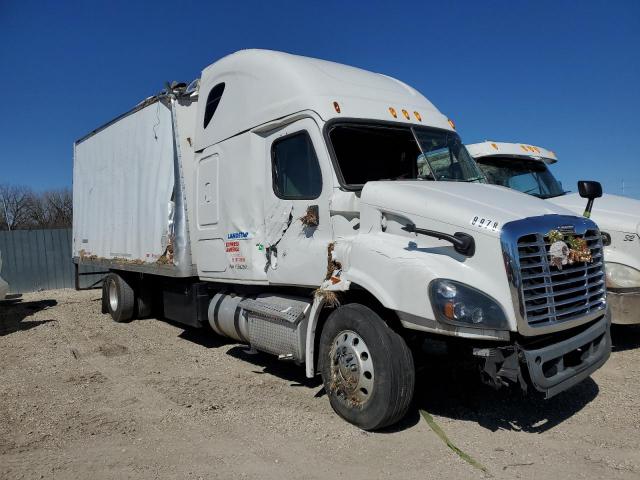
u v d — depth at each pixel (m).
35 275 17.69
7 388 5.94
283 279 5.66
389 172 5.58
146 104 8.32
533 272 4.15
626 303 6.59
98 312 11.39
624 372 6.21
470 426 4.79
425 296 4.11
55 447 4.39
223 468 4.01
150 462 4.12
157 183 7.97
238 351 7.57
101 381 6.21
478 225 4.18
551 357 4.13
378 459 4.12
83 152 11.23
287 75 5.67
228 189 6.52
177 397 5.60
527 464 4.03
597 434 4.58
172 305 8.24
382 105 5.75
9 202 37.75
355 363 4.60
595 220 7.20
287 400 5.46
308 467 4.01
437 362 4.87
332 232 5.10
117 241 9.49
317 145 5.23
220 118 6.71
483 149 8.93
